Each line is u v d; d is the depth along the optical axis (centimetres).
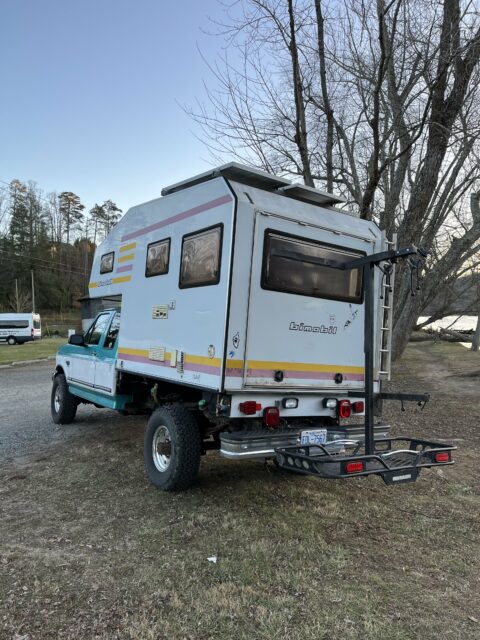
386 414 910
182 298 495
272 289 455
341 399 501
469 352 2559
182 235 507
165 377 518
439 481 543
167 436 506
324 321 494
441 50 784
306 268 480
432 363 1905
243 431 446
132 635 271
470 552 379
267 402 455
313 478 543
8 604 302
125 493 492
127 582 326
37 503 470
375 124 798
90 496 486
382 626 281
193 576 333
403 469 403
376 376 534
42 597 309
